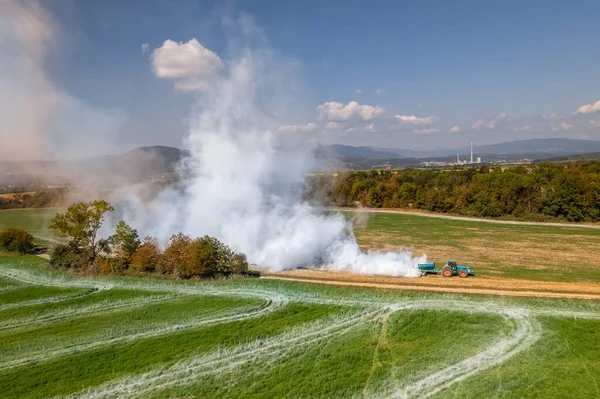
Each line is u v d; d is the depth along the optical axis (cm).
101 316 4016
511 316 3719
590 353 3095
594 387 2700
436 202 12525
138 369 3050
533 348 3178
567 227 9494
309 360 3117
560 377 2816
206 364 3098
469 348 3219
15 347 3409
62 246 5947
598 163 12775
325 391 2741
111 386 2848
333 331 3572
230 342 3422
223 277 5081
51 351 3334
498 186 11738
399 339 3394
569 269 5581
